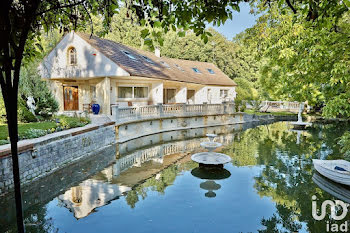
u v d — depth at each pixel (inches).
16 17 92.0
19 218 101.0
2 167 290.5
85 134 481.7
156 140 680.4
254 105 1289.4
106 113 727.1
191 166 450.0
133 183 359.9
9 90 92.4
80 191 326.0
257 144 647.8
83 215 261.3
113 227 240.5
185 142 665.6
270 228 247.1
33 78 578.2
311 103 596.4
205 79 1137.4
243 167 448.1
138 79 809.5
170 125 815.1
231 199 311.3
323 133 813.9
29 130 406.3
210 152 445.4
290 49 339.0
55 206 281.0
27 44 152.9
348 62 274.2
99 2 145.2
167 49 1626.5
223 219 261.6
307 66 319.9
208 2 107.7
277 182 374.6
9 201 286.2
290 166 456.8
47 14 148.3
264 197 319.6
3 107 476.7
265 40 360.2
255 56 443.5
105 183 357.4
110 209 276.8
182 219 259.6
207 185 356.2
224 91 1250.0
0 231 230.8
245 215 272.7
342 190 346.9
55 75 773.9
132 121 659.4
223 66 1814.7
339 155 537.3
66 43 756.6
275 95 1060.5
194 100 1126.4
